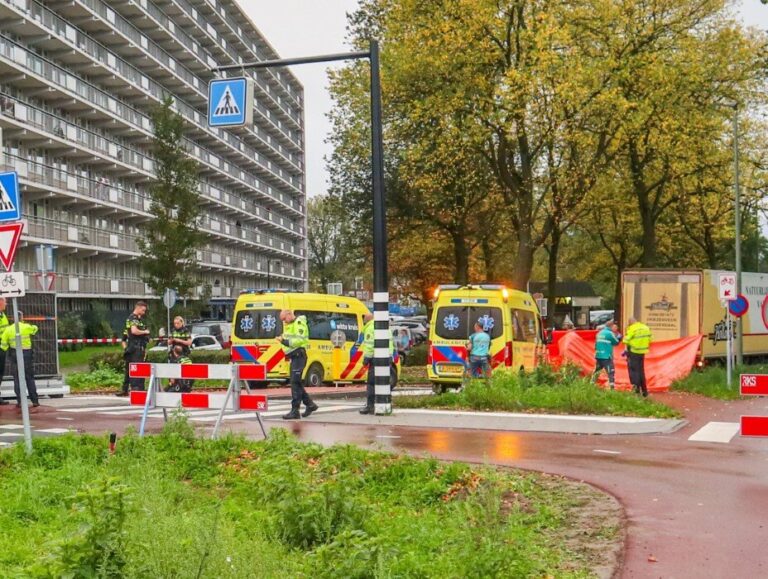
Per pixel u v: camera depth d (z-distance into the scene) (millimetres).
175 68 76062
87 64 58500
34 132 49844
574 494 9000
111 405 19688
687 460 11320
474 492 7516
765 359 37219
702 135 36938
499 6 31797
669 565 6547
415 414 16719
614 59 32656
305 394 16422
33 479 9102
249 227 100562
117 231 63844
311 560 5840
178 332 21406
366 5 38656
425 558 6238
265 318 23484
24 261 50656
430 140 34125
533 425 14984
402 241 45438
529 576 5996
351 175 44500
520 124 31922
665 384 25062
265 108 105250
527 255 34625
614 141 34562
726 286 22734
